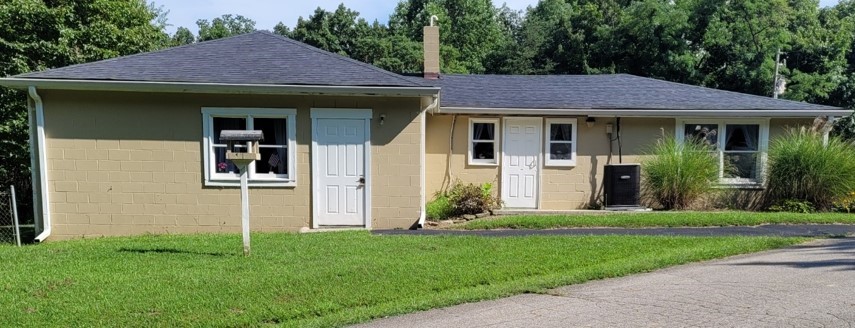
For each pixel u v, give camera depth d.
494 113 12.02
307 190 9.75
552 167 12.40
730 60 26.64
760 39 25.75
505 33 51.47
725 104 12.26
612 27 31.12
